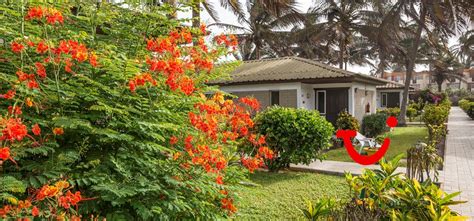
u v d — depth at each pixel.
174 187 3.17
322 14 26.31
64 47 2.69
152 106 3.18
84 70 3.20
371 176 4.25
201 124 3.30
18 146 2.47
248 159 4.25
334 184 7.20
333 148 12.59
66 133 2.97
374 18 24.36
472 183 7.34
